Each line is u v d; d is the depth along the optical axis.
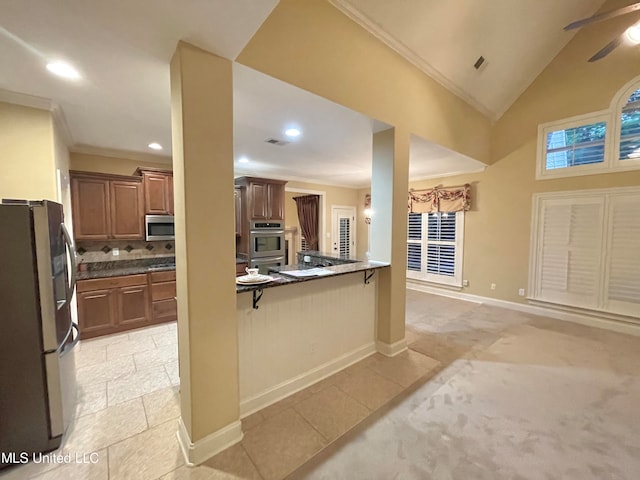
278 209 5.30
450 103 3.74
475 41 3.25
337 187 7.48
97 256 3.92
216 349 1.76
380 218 3.10
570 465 1.70
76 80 2.03
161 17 1.36
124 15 1.34
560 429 1.99
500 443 1.87
